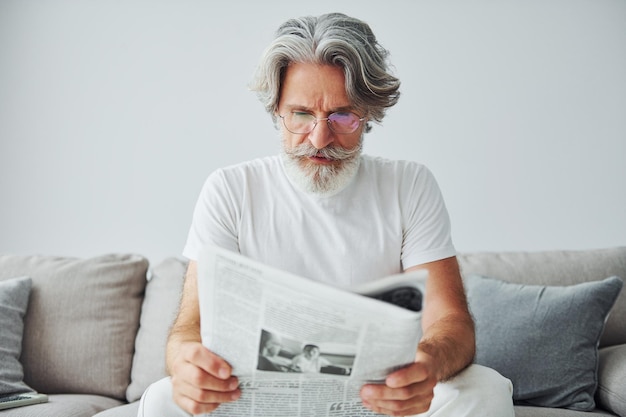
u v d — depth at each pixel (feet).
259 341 3.57
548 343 6.42
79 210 8.78
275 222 5.25
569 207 8.52
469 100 8.58
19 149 8.81
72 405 6.28
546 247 8.54
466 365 4.58
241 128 8.71
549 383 6.30
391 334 3.49
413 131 8.63
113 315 7.23
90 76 8.80
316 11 8.70
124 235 8.75
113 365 7.06
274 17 8.72
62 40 8.84
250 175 5.37
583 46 8.53
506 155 8.56
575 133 8.52
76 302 7.18
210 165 8.73
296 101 4.78
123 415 5.83
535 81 8.54
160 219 8.73
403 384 3.67
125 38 8.80
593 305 6.53
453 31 8.59
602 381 6.40
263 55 4.87
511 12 8.55
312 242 5.25
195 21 8.75
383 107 4.97
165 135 8.75
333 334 3.49
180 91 8.75
